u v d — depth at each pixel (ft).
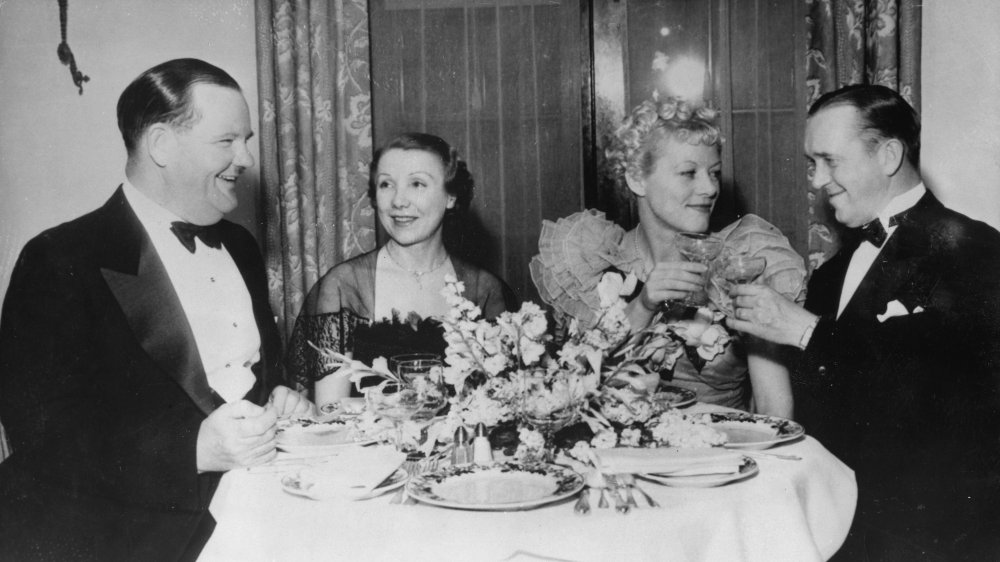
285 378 8.55
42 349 6.47
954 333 6.95
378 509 4.58
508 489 4.75
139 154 7.22
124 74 10.18
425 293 8.77
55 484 6.22
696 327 6.39
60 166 10.04
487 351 5.21
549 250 8.57
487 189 11.26
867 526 7.07
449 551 4.26
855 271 7.74
